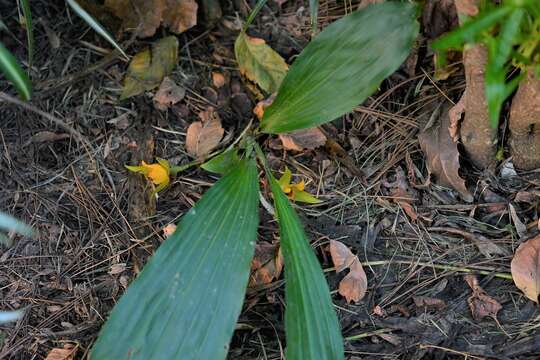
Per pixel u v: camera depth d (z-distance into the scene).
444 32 0.63
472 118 0.55
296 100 0.52
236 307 0.45
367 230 0.58
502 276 0.54
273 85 0.64
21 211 0.60
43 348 0.54
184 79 0.67
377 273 0.56
